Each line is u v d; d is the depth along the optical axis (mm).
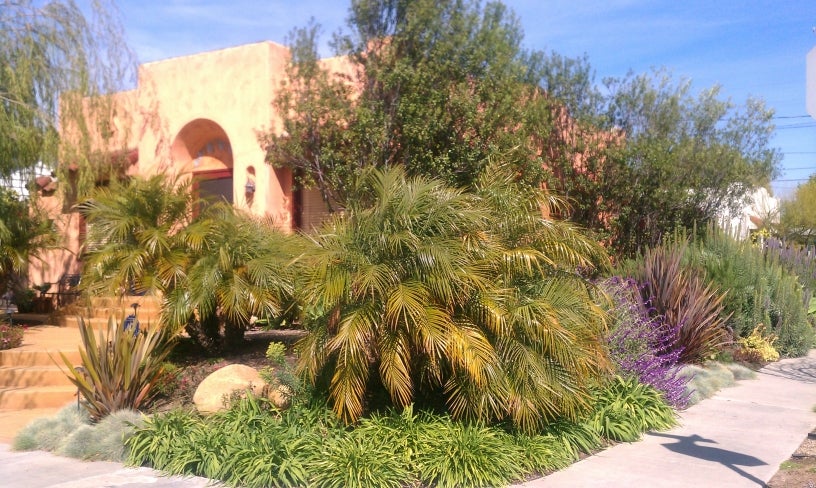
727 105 17719
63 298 16484
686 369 12000
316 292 6957
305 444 6812
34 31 13398
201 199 11195
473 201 7723
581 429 7918
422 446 6742
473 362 6633
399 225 7121
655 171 16078
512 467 6750
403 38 13469
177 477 6855
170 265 10086
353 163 13266
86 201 11047
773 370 14117
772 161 18328
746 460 7676
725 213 18828
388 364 6785
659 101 16922
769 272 16562
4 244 13477
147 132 16828
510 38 15266
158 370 8977
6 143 12773
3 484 6672
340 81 14172
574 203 16047
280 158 14227
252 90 15531
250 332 13312
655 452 7945
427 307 6812
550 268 8023
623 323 10047
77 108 14008
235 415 7535
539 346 7285
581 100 16578
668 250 14680
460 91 13234
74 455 7512
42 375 10102
